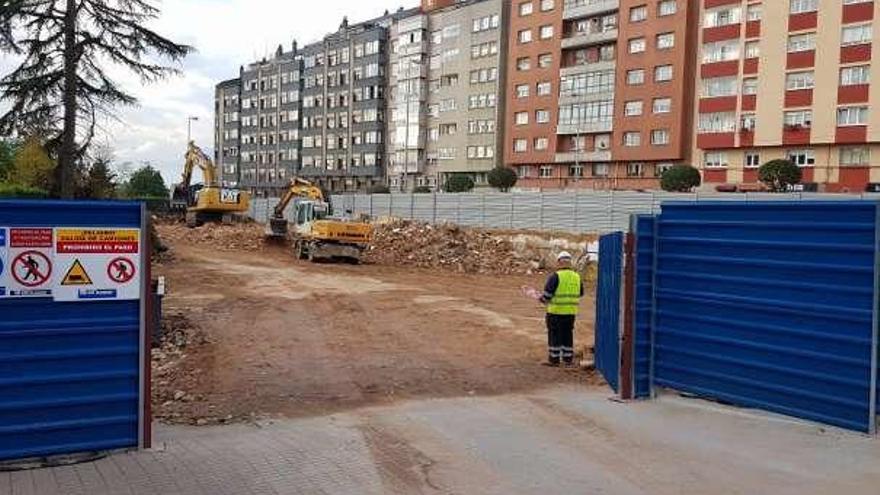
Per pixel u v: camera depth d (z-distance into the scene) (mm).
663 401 9336
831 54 50156
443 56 87875
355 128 103000
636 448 7281
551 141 72812
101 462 6633
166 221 53000
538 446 7379
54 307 6566
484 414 8820
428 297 23016
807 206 8055
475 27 83438
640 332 9539
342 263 33812
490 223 44375
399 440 7605
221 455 6945
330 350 13867
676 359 9352
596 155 68438
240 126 128750
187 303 20047
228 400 9820
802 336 8109
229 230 44219
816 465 6703
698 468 6656
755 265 8531
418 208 50281
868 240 7559
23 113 25719
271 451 7121
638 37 65000
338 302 21203
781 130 52719
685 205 9273
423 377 11414
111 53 26031
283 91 117250
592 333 16547
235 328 16312
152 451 6980
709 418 8422
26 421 6504
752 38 54781
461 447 7344
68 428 6664
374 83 99875
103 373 6777
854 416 7691
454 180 69250
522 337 15602
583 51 71438
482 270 33844
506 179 66688
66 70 25422
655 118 63625
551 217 40656
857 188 49250
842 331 7773
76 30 25516
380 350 13914
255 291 23234
